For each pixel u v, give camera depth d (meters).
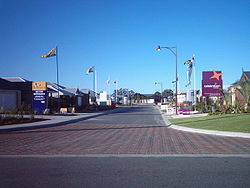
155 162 7.33
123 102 111.44
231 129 13.24
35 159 7.73
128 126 17.73
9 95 32.41
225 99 26.27
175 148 9.41
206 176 5.95
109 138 11.91
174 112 33.94
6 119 18.41
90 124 19.27
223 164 7.08
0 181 5.61
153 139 11.60
